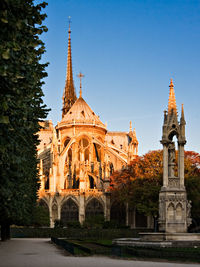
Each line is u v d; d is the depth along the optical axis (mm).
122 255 30875
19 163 21422
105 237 70688
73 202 110500
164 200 39281
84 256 32750
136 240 37781
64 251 38781
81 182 109438
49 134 152875
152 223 101812
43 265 25141
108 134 151625
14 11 18375
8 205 26422
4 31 16781
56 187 111812
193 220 42250
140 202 75500
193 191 44281
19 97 19422
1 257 31500
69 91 175000
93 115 129750
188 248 32312
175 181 39906
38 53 27578
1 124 18234
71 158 123688
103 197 107438
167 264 25312
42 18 21656
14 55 18797
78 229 73875
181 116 41281
